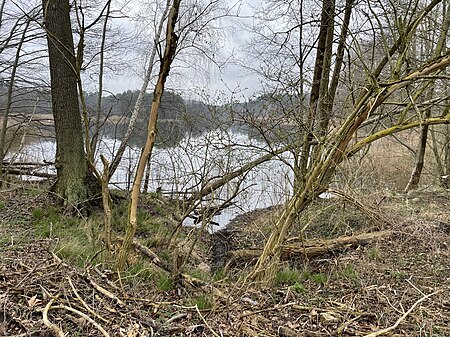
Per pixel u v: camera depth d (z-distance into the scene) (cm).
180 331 291
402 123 414
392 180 1187
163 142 759
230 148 567
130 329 280
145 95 1023
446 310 350
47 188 799
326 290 414
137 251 500
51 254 410
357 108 409
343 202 622
